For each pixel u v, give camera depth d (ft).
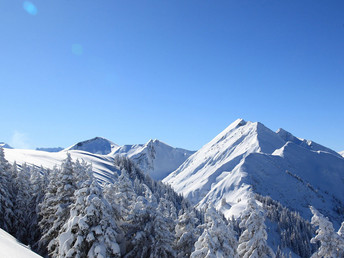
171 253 80.33
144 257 78.07
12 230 118.42
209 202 78.89
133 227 81.05
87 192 67.10
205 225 91.04
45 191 118.93
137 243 78.59
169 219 96.37
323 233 81.87
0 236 42.37
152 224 80.89
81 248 63.62
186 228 99.19
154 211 83.20
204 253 72.84
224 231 75.20
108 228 65.05
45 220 102.06
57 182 92.53
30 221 122.93
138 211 82.53
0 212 111.45
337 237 80.69
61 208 86.84
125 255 78.59
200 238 75.41
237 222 386.32
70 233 65.05
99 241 63.52
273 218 486.79
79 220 62.44
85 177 103.40
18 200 125.59
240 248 81.97
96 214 63.98
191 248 94.84
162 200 110.32
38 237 117.80
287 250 400.47
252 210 83.56
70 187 91.56
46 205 98.48
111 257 65.16
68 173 93.56
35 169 137.80
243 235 84.53
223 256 69.77
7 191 117.39
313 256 82.02
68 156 95.40
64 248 63.21
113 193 90.43
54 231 87.15
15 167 151.74
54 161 411.75
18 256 30.81
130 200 103.50
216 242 72.02
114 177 464.65
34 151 463.42
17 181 135.03
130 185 106.42
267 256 80.64
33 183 125.90
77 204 66.80
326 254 80.48
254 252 78.07
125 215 88.38
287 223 467.11
